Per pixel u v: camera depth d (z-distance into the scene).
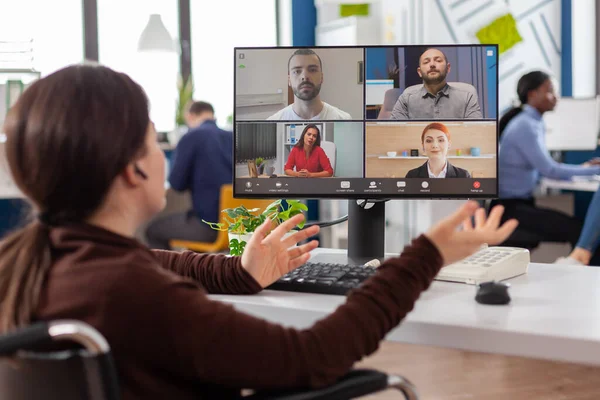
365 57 1.54
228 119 5.93
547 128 4.82
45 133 0.77
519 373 2.91
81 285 0.75
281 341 0.80
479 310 1.10
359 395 0.87
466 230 0.96
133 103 0.82
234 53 1.56
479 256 1.42
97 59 5.55
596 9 5.25
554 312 1.08
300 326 1.14
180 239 4.18
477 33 4.99
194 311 0.76
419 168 1.54
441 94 1.53
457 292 1.25
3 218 4.26
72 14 5.44
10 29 5.19
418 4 4.91
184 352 0.75
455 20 4.92
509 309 1.11
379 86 1.54
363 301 0.88
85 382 0.68
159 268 0.80
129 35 5.66
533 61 5.17
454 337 1.01
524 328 0.98
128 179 0.83
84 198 0.80
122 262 0.76
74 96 0.78
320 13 5.93
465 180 1.54
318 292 1.27
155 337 0.74
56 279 0.76
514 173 3.87
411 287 0.90
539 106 3.92
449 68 1.53
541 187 4.59
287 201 1.64
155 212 0.90
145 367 0.75
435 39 4.87
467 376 2.88
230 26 6.04
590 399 2.62
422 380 2.83
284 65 1.55
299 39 6.00
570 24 5.23
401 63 1.53
